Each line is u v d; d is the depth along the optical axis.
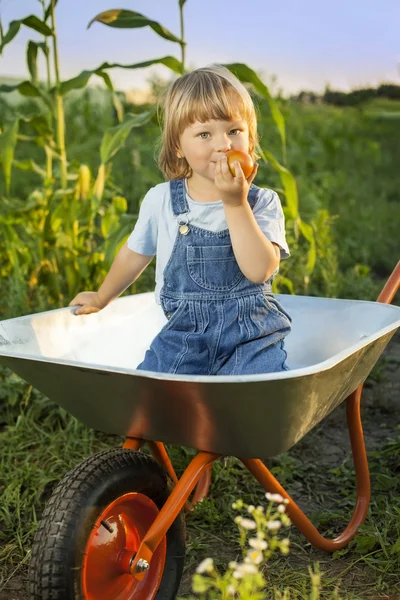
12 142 3.87
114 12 3.58
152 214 2.18
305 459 3.02
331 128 8.74
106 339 2.30
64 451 2.99
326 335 2.37
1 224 4.38
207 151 2.00
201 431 1.80
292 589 2.12
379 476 2.71
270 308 2.09
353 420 2.39
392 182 8.38
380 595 2.12
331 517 2.54
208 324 2.04
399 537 2.30
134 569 1.77
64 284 4.26
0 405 3.37
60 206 4.09
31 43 3.96
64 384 1.82
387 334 2.02
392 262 5.88
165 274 2.12
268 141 6.75
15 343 2.03
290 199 3.75
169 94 2.07
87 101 6.84
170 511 1.82
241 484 2.77
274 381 1.57
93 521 1.73
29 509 2.55
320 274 4.96
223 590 1.56
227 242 2.04
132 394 1.74
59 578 1.68
